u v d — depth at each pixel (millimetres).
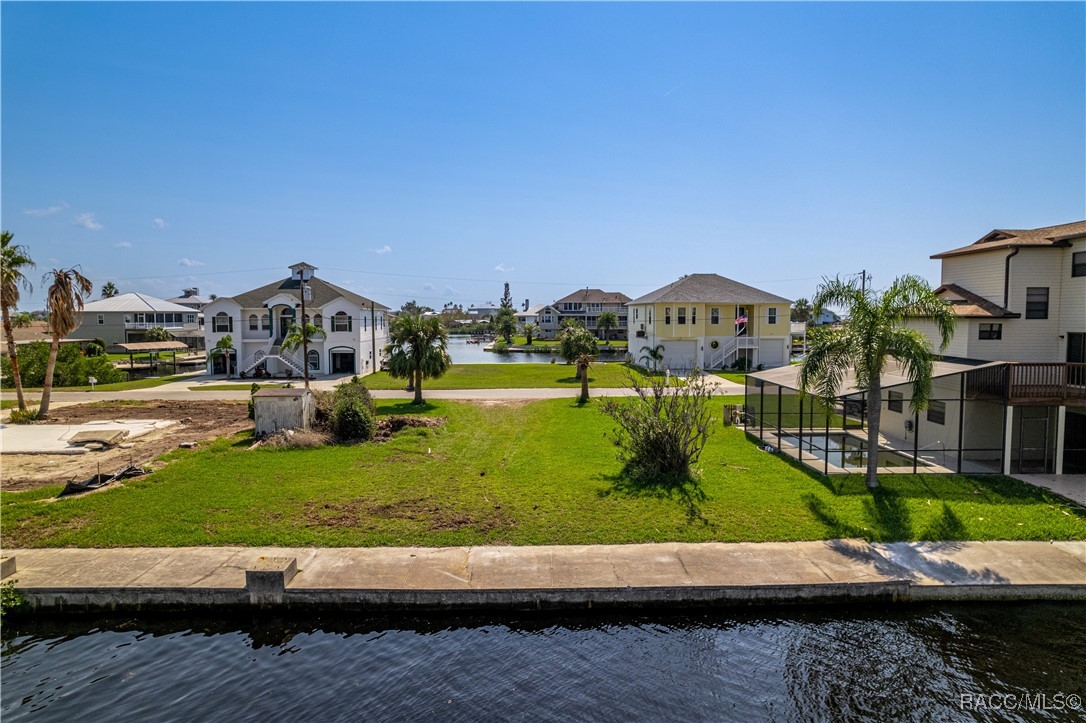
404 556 12148
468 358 72875
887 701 8578
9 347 27969
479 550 12445
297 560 11930
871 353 15398
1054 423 18547
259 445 20609
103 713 8344
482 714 8359
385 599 10773
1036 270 20500
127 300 71500
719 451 20422
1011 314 20250
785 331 50656
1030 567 11586
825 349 16172
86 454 20156
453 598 10750
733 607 10875
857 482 16516
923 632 10227
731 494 15602
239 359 47062
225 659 9617
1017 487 15961
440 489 16141
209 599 10773
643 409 18375
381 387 38875
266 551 12359
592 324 111812
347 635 10273
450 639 10164
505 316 124750
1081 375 17875
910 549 12414
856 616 10742
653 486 16250
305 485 16391
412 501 15188
